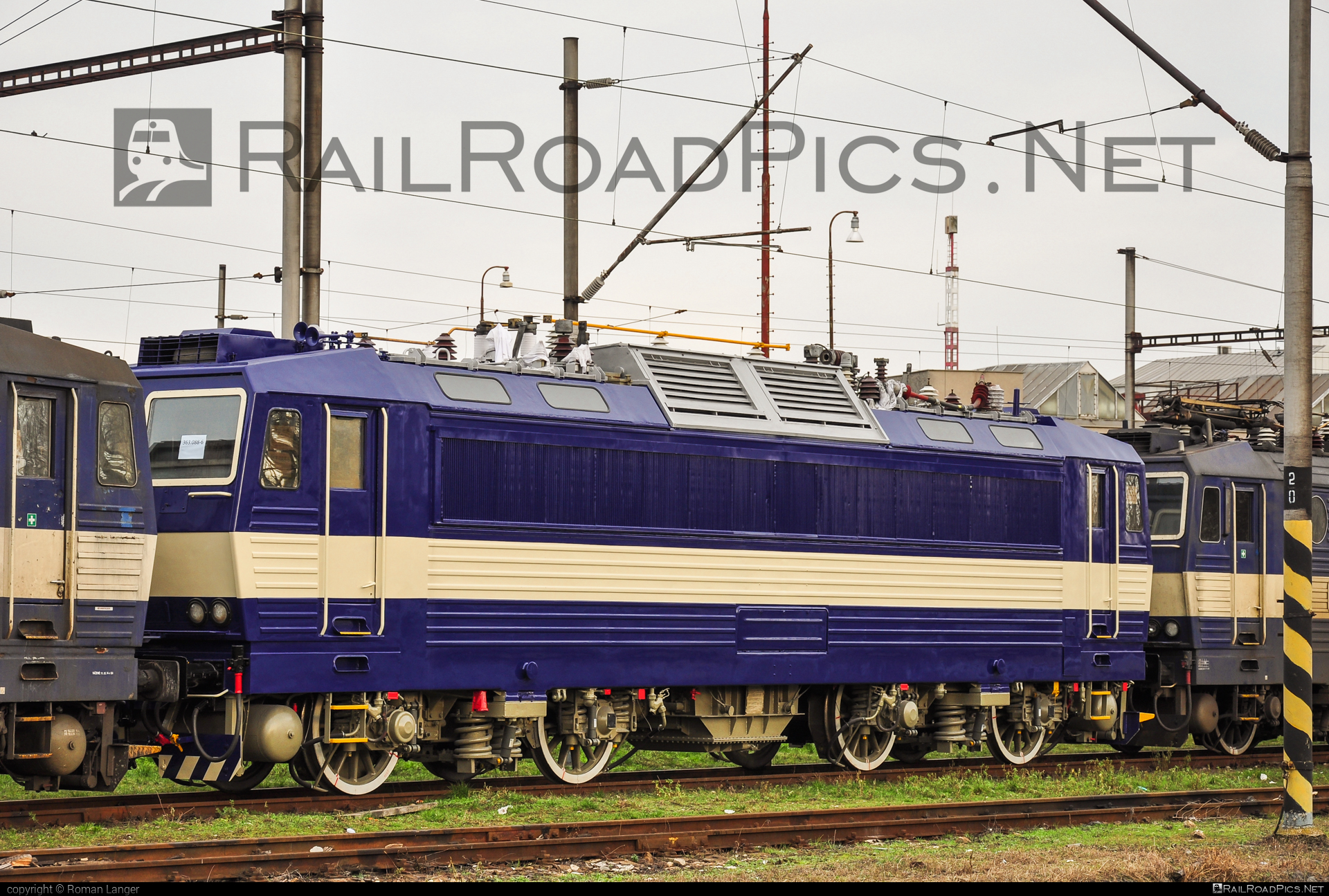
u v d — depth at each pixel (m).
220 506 14.22
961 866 12.11
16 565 12.56
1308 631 14.41
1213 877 12.06
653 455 17.12
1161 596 22.39
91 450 13.15
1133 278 46.53
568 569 16.38
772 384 18.70
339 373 15.04
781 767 19.81
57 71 22.19
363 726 15.12
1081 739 21.67
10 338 12.71
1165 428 23.42
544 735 16.61
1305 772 14.31
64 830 12.87
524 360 16.97
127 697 13.27
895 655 18.98
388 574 15.07
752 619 17.77
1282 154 14.84
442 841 12.38
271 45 20.89
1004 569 20.11
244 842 11.64
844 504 18.69
